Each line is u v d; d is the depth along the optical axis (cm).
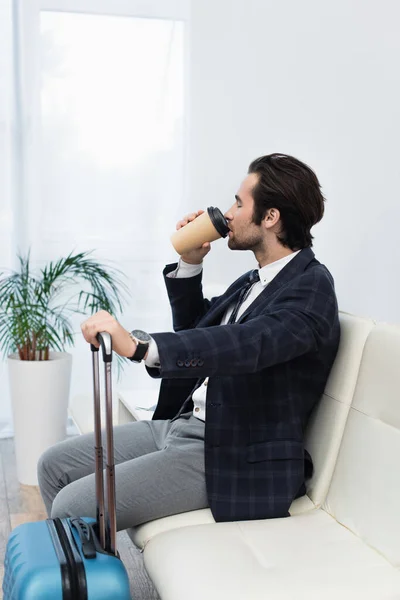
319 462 190
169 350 159
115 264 389
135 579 242
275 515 182
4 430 387
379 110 308
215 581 150
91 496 185
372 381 178
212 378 189
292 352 172
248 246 202
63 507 187
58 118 373
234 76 367
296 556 162
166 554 166
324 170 333
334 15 323
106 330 153
